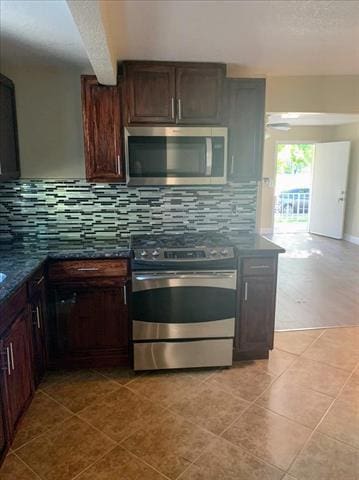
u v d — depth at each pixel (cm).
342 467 182
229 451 192
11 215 295
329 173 721
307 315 366
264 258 263
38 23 189
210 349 268
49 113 284
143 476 177
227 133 269
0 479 175
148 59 257
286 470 180
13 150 272
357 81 315
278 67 281
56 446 195
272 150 736
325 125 728
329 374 264
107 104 264
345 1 171
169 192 307
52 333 259
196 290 257
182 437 202
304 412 223
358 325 344
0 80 243
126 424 212
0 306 167
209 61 263
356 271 516
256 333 275
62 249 264
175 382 255
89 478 176
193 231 315
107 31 181
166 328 260
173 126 269
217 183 274
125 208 304
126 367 272
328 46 234
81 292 255
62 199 297
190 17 186
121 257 254
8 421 187
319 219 754
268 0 168
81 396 239
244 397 238
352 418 218
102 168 271
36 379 237
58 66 270
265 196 755
